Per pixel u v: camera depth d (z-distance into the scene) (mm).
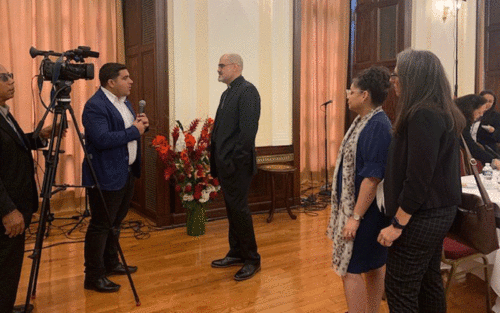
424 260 1720
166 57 4430
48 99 4676
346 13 6543
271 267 3367
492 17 6938
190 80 4598
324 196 5961
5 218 2000
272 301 2768
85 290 2922
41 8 4598
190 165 4016
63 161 4895
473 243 1834
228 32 4805
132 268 3273
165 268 3340
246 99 2965
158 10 4344
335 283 3059
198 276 3184
